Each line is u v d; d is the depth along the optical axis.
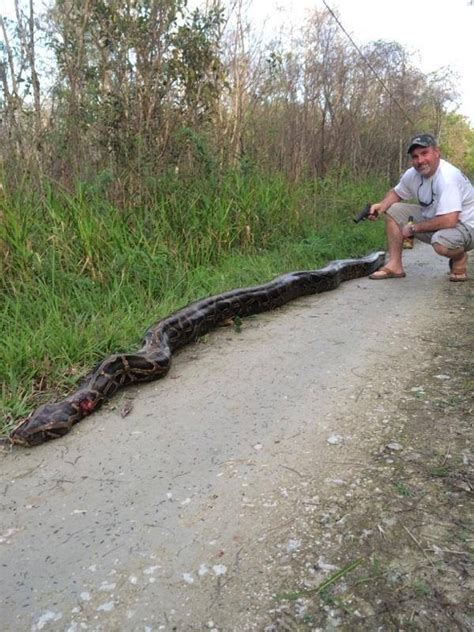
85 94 4.06
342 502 1.45
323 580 1.20
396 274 4.37
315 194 6.39
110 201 3.97
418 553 1.25
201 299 3.10
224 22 4.65
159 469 1.69
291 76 6.75
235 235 4.59
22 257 3.08
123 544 1.36
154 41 4.14
